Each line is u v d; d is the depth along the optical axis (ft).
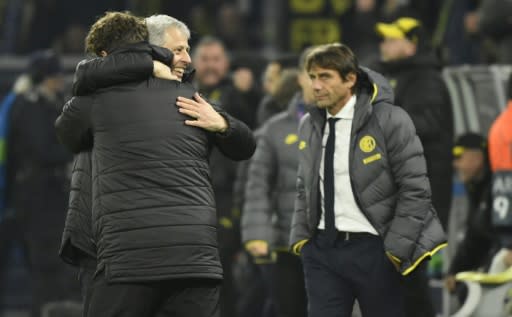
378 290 75.00
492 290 84.17
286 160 90.12
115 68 64.80
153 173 64.03
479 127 107.86
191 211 63.98
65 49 165.99
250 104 118.42
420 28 96.12
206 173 65.57
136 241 63.36
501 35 115.85
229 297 108.68
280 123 91.40
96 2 175.01
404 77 95.50
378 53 148.25
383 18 99.09
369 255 74.74
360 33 151.94
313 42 156.66
